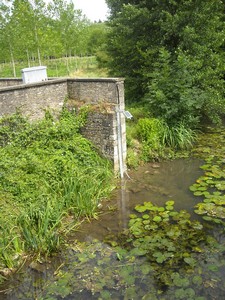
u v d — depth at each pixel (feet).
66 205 23.77
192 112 39.75
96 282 17.10
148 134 35.76
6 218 20.52
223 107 42.01
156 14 44.16
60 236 21.29
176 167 32.63
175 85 37.88
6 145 26.96
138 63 48.96
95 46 124.98
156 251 19.31
